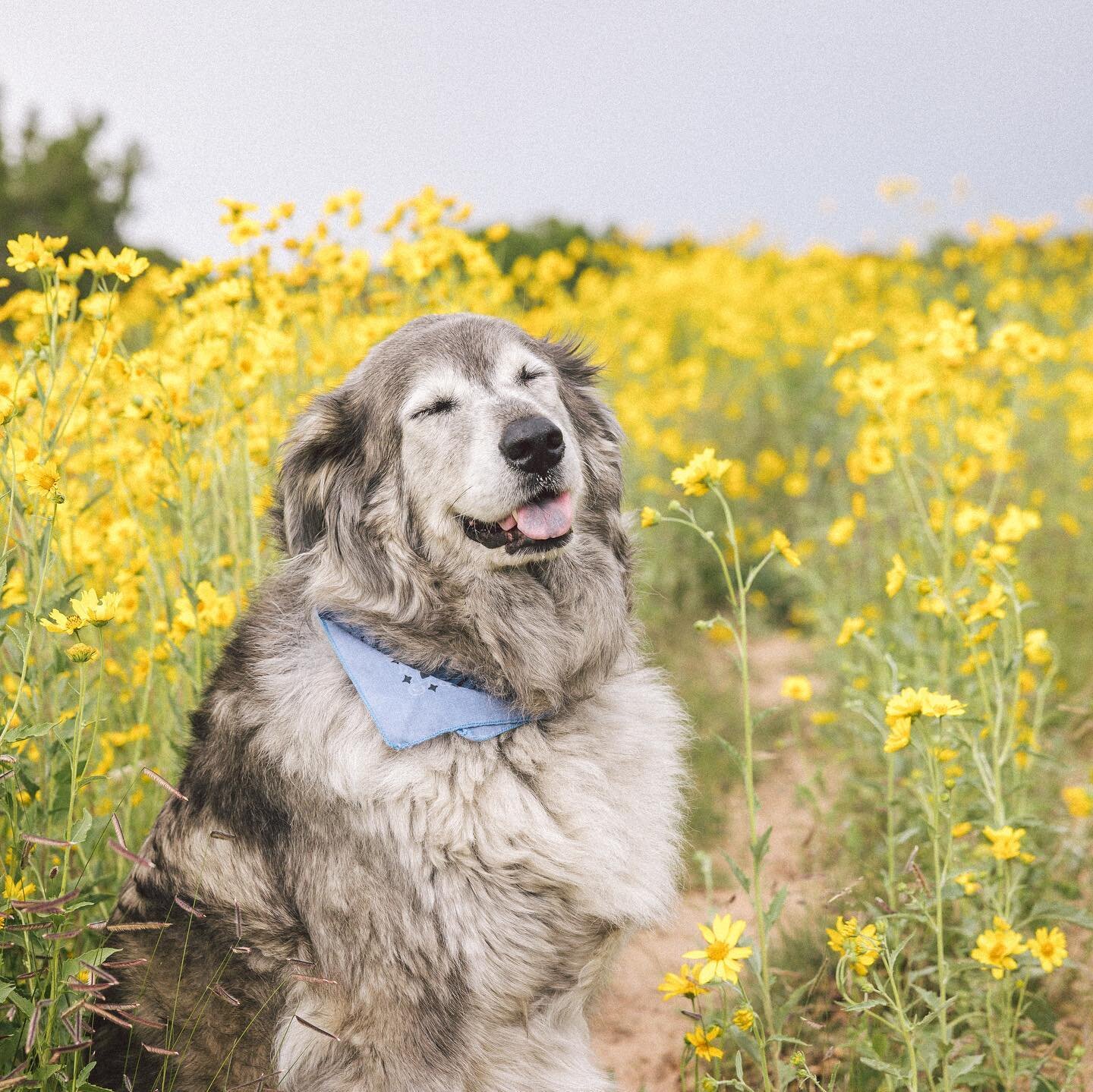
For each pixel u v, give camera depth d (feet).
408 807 8.72
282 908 8.99
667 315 38.09
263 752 9.12
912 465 17.72
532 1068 9.04
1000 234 24.30
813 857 14.12
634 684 10.46
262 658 9.70
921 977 11.10
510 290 23.57
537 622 9.90
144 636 13.88
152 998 9.24
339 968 8.73
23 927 7.84
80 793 10.84
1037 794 13.94
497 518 9.56
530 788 9.20
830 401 28.81
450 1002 8.60
